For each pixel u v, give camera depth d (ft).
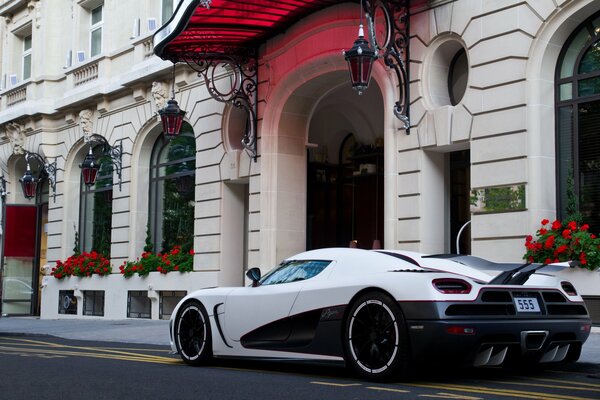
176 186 65.46
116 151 70.28
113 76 71.87
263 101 55.06
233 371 25.63
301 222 55.06
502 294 21.81
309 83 52.65
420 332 20.62
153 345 40.42
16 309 84.64
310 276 24.77
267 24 51.83
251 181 55.47
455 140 41.63
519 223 38.19
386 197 44.78
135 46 68.44
